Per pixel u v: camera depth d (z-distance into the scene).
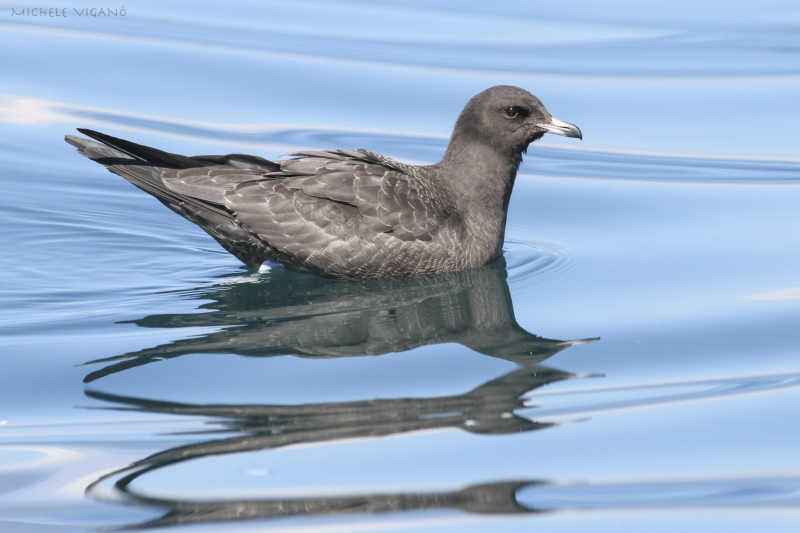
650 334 11.72
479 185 14.27
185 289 13.53
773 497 8.02
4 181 17.69
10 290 13.28
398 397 9.89
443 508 7.82
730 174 18.17
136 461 8.57
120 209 17.08
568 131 13.97
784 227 15.68
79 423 9.31
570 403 9.80
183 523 7.61
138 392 10.03
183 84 20.95
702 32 24.58
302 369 10.61
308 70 21.72
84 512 7.75
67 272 14.11
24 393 10.02
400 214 13.53
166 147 18.28
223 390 10.05
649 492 8.10
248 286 13.66
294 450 8.76
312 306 12.80
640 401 9.85
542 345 11.43
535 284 13.69
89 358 10.92
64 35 23.05
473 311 12.61
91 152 13.59
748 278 13.53
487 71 21.77
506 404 9.73
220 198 13.47
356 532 7.50
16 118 19.45
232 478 8.24
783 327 11.76
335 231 13.44
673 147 19.31
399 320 12.27
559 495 8.08
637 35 24.39
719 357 10.98
